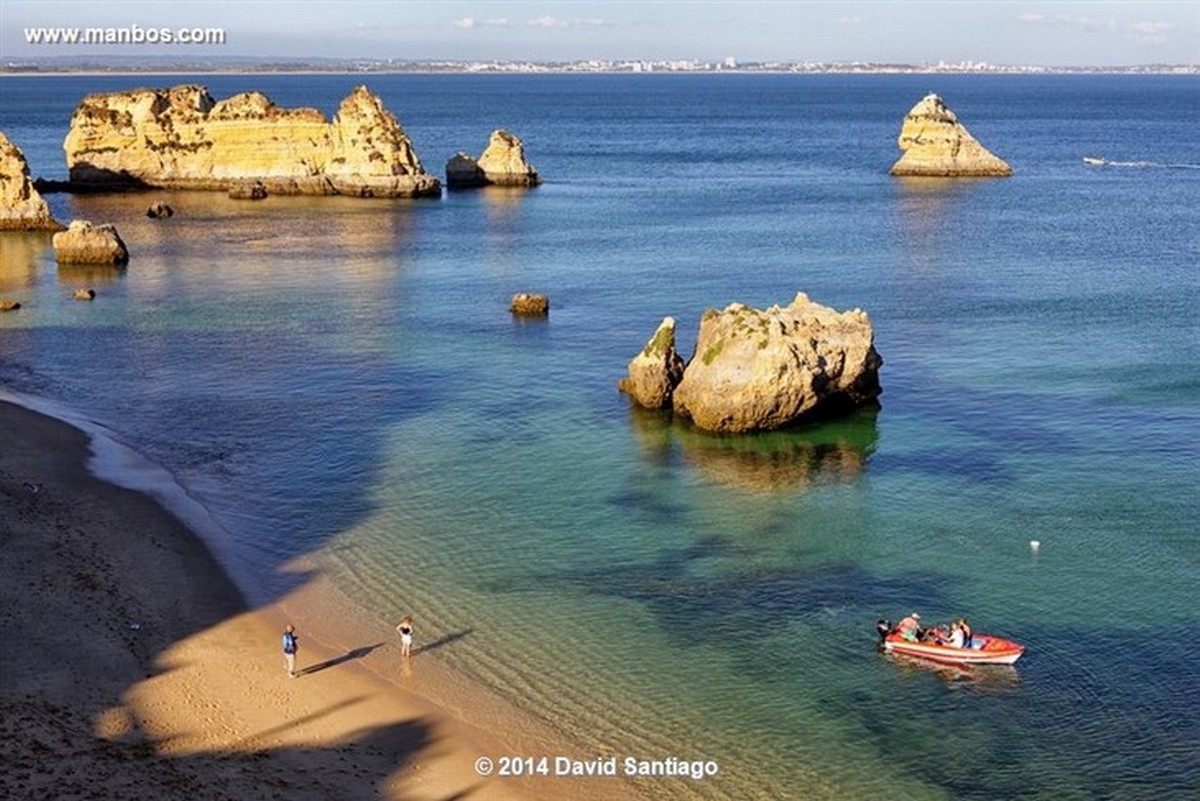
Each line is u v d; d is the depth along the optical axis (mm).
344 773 33562
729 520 51875
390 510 52969
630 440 61906
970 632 40469
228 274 108875
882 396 68375
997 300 93125
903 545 49125
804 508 53062
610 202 162000
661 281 103438
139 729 34969
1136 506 52344
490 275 107438
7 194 135375
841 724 36625
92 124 173250
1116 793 33375
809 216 145500
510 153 183000
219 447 61125
